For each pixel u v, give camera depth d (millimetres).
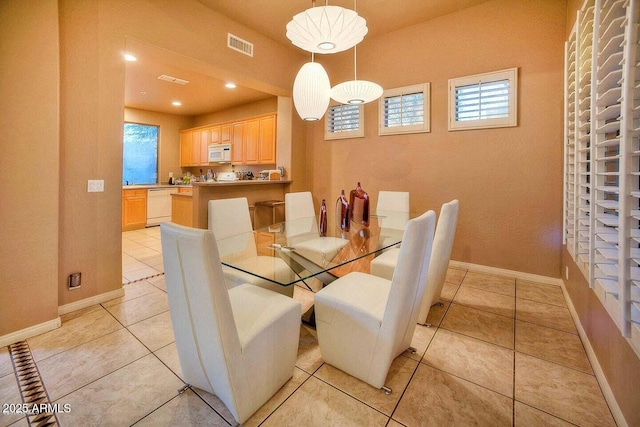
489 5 3205
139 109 6762
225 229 2646
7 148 1939
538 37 2990
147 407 1454
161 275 3299
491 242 3346
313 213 3520
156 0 2777
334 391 1569
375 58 4004
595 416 1415
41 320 2100
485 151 3312
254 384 1376
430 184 3676
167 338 2047
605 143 1363
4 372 1695
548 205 3021
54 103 2129
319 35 2018
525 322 2299
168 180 7301
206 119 7246
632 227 1262
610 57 1277
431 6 3271
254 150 5812
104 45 2465
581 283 2135
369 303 1632
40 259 2094
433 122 3609
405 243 1432
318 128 4629
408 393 1558
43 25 2047
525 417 1410
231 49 3469
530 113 3057
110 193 2576
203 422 1370
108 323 2234
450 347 1976
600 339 1659
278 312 1498
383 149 4020
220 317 1206
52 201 2148
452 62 3447
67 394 1532
